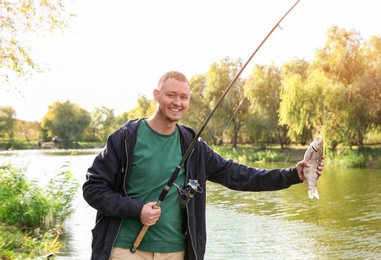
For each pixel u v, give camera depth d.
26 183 10.79
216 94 45.69
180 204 2.51
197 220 2.62
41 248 7.57
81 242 9.23
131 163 2.52
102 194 2.45
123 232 2.49
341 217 12.05
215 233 10.48
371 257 8.26
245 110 45.78
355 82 29.20
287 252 8.74
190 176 2.61
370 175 21.97
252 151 41.09
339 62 30.14
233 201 15.41
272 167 29.38
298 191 17.42
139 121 2.60
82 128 82.69
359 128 29.28
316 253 8.62
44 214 10.09
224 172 2.77
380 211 12.67
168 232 2.52
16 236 8.21
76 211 12.67
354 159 27.17
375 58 30.80
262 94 40.81
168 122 2.55
